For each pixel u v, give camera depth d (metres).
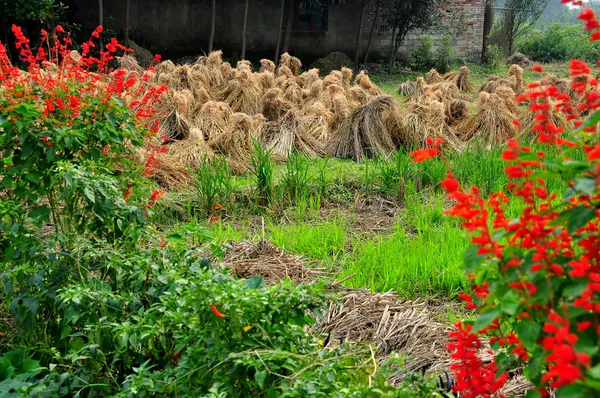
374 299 4.73
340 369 2.90
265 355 2.84
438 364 3.87
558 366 1.58
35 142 3.88
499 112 10.73
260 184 7.76
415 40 22.98
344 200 7.97
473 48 23.30
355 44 22.80
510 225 2.04
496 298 2.06
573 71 2.11
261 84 13.41
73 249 3.83
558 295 1.96
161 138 9.66
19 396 2.99
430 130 10.12
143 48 21.48
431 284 5.51
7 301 3.82
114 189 3.84
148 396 2.96
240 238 6.50
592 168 1.86
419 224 6.90
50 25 18.17
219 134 9.97
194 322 3.05
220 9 21.98
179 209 7.36
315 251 6.20
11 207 3.83
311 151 9.97
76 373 3.39
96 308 3.49
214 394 2.67
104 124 4.10
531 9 28.25
